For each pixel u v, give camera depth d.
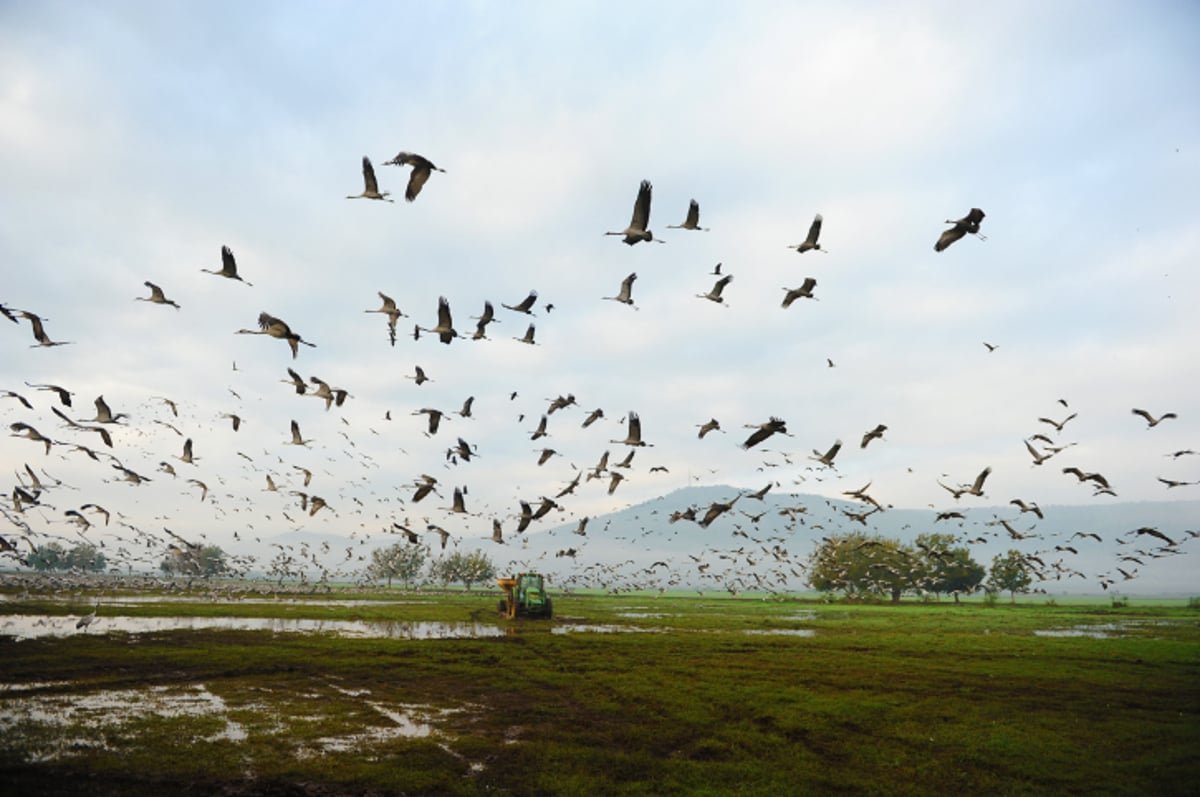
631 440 26.98
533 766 18.36
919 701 26.61
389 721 22.61
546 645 41.47
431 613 67.88
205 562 105.31
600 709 24.86
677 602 112.69
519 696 27.19
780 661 36.34
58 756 17.59
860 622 68.44
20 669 28.83
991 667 34.81
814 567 114.19
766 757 19.58
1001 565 112.25
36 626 45.12
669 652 39.47
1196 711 25.50
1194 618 78.44
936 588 111.44
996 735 21.69
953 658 38.31
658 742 21.00
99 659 31.58
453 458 29.77
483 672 31.47
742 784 17.23
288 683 28.38
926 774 18.28
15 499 32.28
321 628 50.56
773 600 125.50
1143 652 41.44
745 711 24.73
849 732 22.27
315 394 29.19
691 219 21.53
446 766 18.16
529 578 66.81
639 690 27.70
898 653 40.41
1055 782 17.72
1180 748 20.39
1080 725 23.12
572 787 16.75
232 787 16.23
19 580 85.00
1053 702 26.69
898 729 22.47
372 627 52.66
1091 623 69.62
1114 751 20.22
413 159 17.92
